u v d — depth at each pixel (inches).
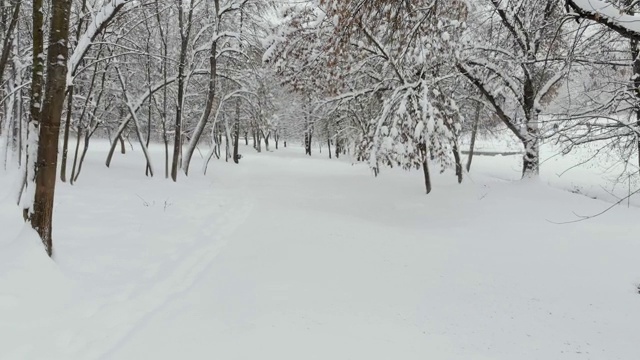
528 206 466.6
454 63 556.7
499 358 155.3
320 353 153.9
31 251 214.1
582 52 257.3
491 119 810.2
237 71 842.8
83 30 586.2
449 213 484.7
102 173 689.6
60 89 233.6
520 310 202.7
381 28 365.4
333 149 2461.9
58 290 200.5
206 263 270.2
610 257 292.7
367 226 384.5
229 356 150.6
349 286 227.8
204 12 789.9
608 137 225.0
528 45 471.8
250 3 762.2
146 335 165.6
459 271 261.7
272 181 802.8
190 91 1032.8
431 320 188.9
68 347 159.5
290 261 266.7
